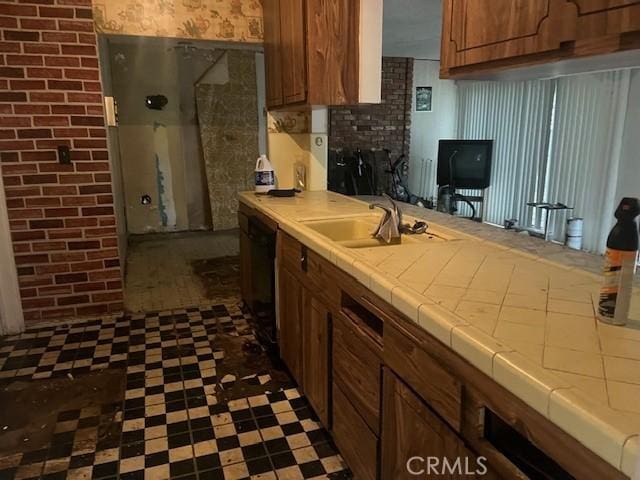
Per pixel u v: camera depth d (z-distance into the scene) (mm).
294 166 3480
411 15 4555
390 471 1340
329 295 1712
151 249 5203
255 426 2041
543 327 981
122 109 5719
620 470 643
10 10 2656
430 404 1105
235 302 3520
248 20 3240
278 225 2322
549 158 6027
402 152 7797
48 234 2951
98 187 2992
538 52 1161
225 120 6125
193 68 5926
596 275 1337
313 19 2371
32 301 3008
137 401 2223
